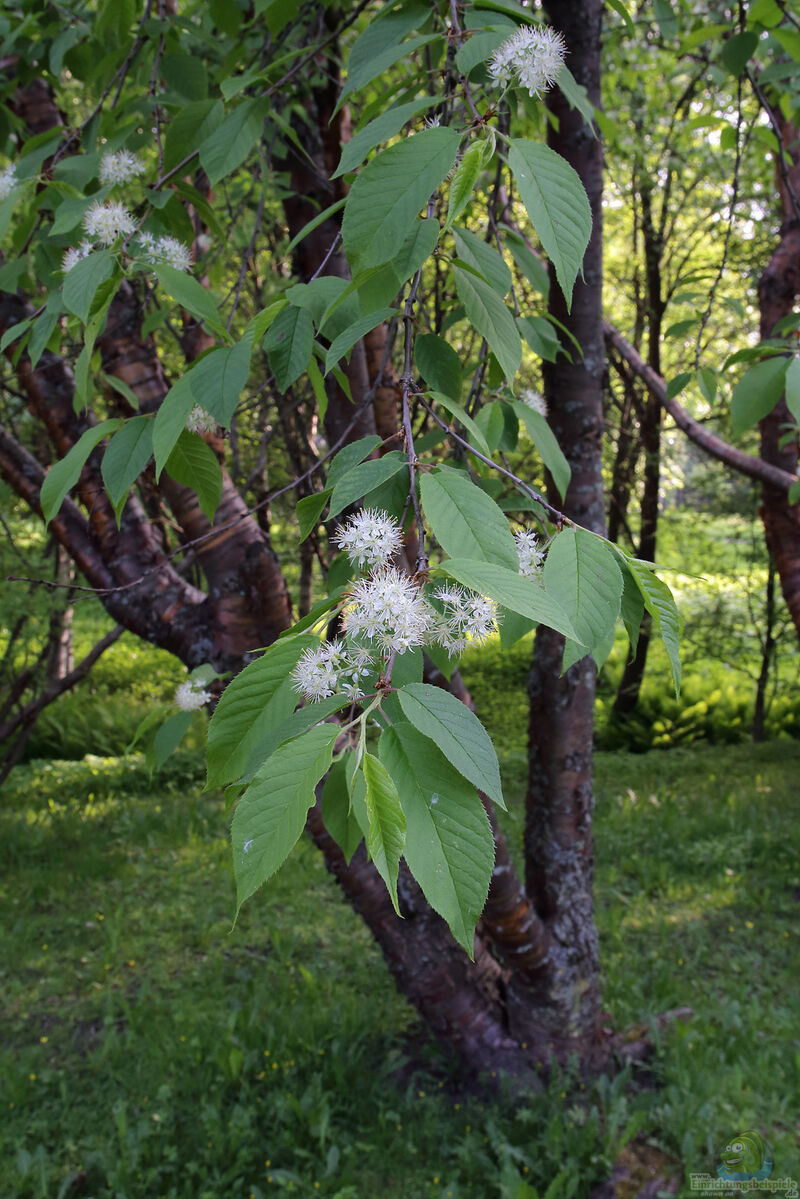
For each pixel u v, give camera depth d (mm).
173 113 1597
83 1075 3439
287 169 2701
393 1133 2990
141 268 1087
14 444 2621
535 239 3203
